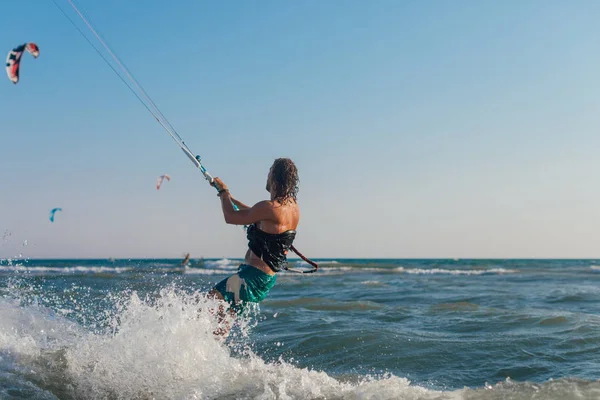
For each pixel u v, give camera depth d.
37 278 11.45
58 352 4.25
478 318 7.62
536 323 7.00
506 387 3.49
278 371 4.07
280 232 4.25
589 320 7.00
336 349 5.52
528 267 44.94
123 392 3.62
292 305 9.50
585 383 3.46
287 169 4.29
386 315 8.13
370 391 3.49
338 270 35.31
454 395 3.39
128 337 4.16
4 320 5.26
